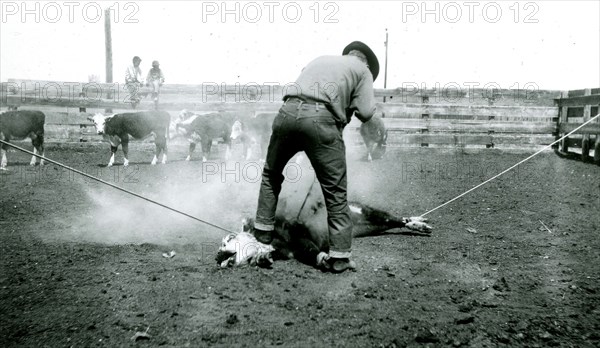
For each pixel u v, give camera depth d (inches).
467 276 155.5
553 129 566.6
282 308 126.3
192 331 112.8
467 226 226.2
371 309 127.0
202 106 568.7
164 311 122.8
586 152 477.1
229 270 154.7
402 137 563.2
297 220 167.9
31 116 418.6
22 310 122.4
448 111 576.1
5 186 318.7
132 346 105.9
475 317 124.8
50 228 212.7
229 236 163.5
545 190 322.3
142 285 139.5
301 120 145.6
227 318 119.3
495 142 566.9
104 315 120.3
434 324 119.6
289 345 107.5
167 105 568.1
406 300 134.1
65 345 106.0
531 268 164.9
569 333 117.2
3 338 108.4
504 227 224.4
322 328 115.5
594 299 138.2
